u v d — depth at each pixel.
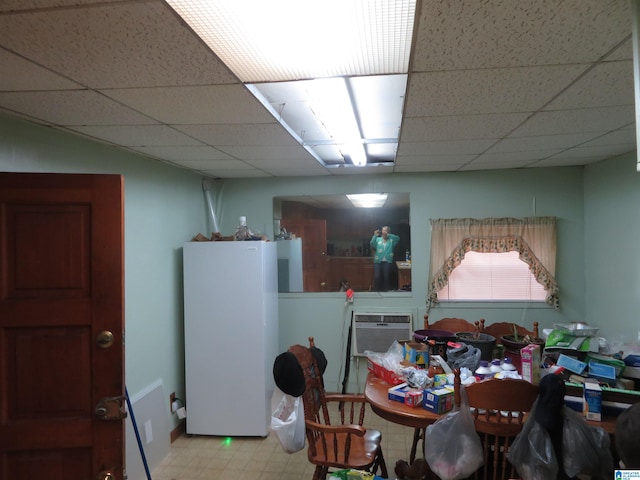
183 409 3.43
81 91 1.68
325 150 3.12
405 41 1.34
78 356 1.72
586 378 2.12
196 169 3.66
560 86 1.71
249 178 4.22
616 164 3.32
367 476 1.94
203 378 3.42
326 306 4.16
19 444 1.69
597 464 1.62
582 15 1.15
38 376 1.71
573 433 1.65
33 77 1.53
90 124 2.16
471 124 2.28
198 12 1.13
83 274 1.73
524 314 3.92
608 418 1.89
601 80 1.64
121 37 1.25
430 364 2.54
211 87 1.67
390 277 4.18
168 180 3.41
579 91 1.77
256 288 3.38
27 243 1.71
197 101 1.83
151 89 1.68
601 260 3.57
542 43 1.32
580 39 1.30
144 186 3.06
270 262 3.62
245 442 3.33
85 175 1.73
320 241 4.31
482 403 1.86
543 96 1.83
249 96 1.78
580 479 1.63
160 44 1.30
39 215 1.72
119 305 1.72
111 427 1.72
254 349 3.38
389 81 1.83
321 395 2.54
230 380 3.39
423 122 2.23
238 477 2.83
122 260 1.73
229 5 1.11
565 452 1.64
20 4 1.06
